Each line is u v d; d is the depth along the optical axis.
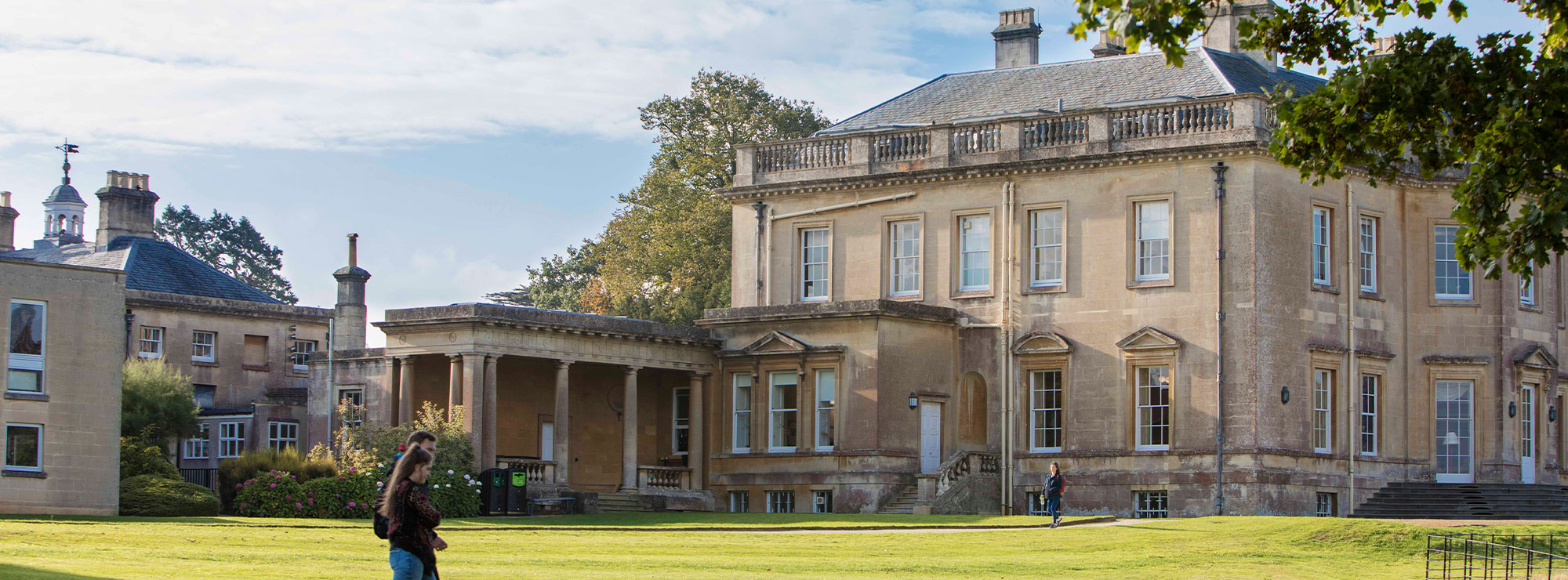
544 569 24.64
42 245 74.25
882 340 45.34
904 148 48.91
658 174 75.94
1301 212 44.62
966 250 47.84
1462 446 47.22
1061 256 46.34
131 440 42.22
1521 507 44.97
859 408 45.38
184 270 63.19
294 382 63.03
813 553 29.08
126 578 21.11
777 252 50.66
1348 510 45.12
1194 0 18.09
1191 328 44.12
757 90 76.75
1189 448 43.78
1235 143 43.44
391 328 44.00
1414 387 47.34
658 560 26.77
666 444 49.84
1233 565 28.62
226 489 42.06
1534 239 19.92
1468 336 47.34
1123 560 29.08
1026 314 46.53
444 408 46.12
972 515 41.28
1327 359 44.91
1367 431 46.19
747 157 51.44
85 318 37.97
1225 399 43.50
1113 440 45.03
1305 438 44.22
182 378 52.34
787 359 46.69
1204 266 44.06
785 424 46.94
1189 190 44.47
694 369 47.69
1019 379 46.50
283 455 41.75
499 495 41.16
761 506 46.72
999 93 51.41
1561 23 18.84
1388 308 47.06
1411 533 31.38
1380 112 20.81
